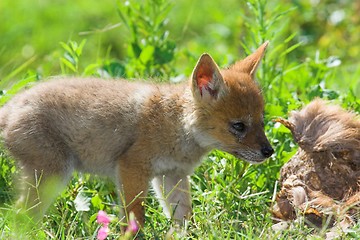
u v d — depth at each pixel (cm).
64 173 1239
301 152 1125
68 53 1481
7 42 2111
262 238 1038
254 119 1225
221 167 1238
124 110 1240
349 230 1026
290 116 1164
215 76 1212
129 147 1230
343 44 1908
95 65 1456
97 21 2211
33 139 1215
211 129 1225
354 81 1623
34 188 1194
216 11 2103
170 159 1230
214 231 1053
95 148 1245
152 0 1570
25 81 1335
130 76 1494
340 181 1098
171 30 2161
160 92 1251
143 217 1186
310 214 1075
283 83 1518
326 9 2006
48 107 1236
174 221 1138
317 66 1555
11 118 1231
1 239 1039
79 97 1255
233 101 1216
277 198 1120
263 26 1453
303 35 1953
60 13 2244
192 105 1225
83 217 1152
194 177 1286
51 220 1165
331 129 1106
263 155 1211
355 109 1333
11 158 1224
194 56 1634
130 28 1570
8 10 2264
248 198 1167
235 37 1914
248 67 1283
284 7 1889
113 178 1253
